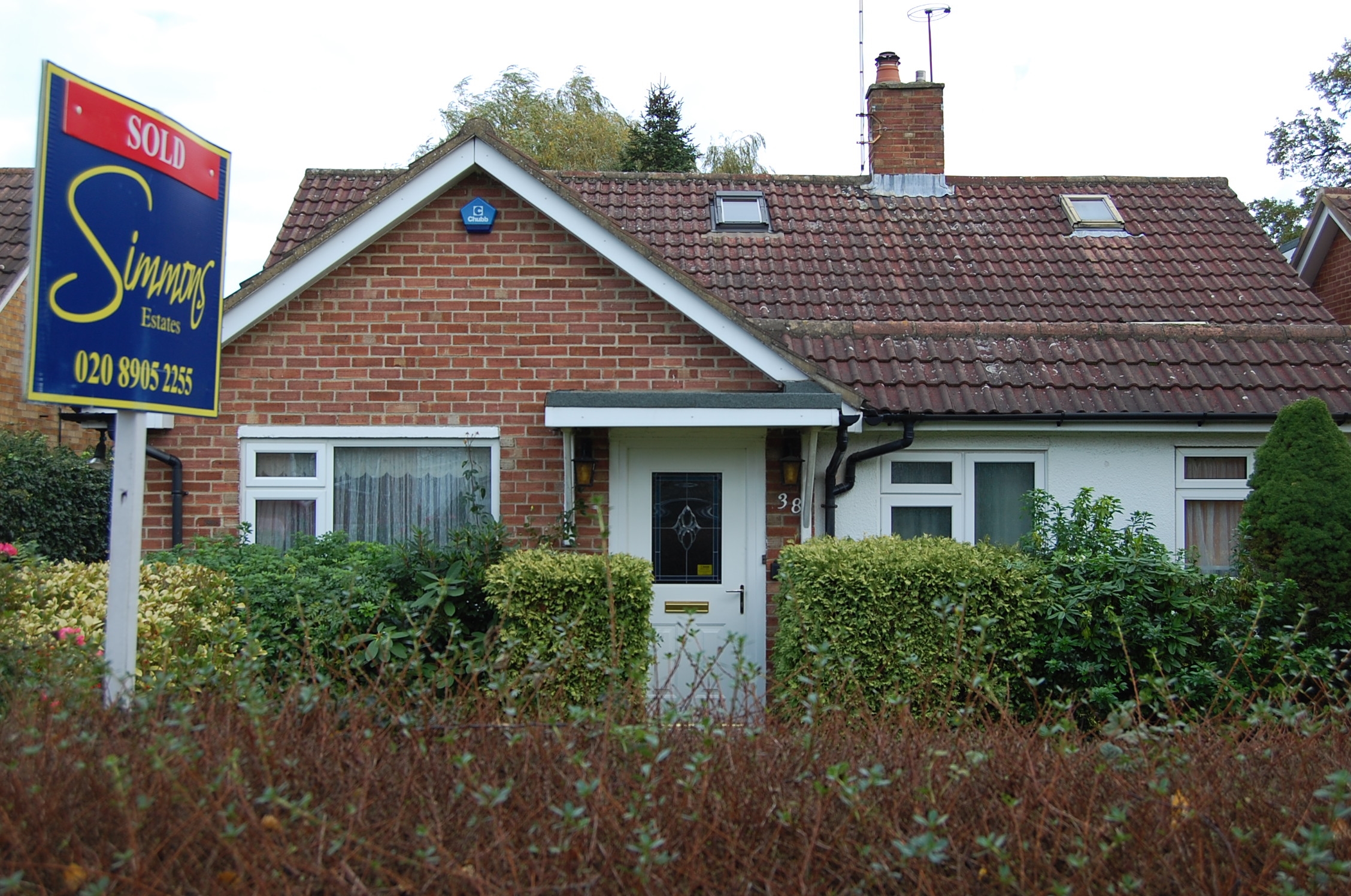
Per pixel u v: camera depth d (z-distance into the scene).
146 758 3.16
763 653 8.41
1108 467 8.93
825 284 10.59
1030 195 12.83
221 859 2.94
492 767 3.43
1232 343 9.52
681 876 2.98
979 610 6.51
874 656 6.48
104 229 4.15
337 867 2.82
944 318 10.11
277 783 3.26
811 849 2.92
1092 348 9.32
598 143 31.30
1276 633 5.95
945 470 8.98
